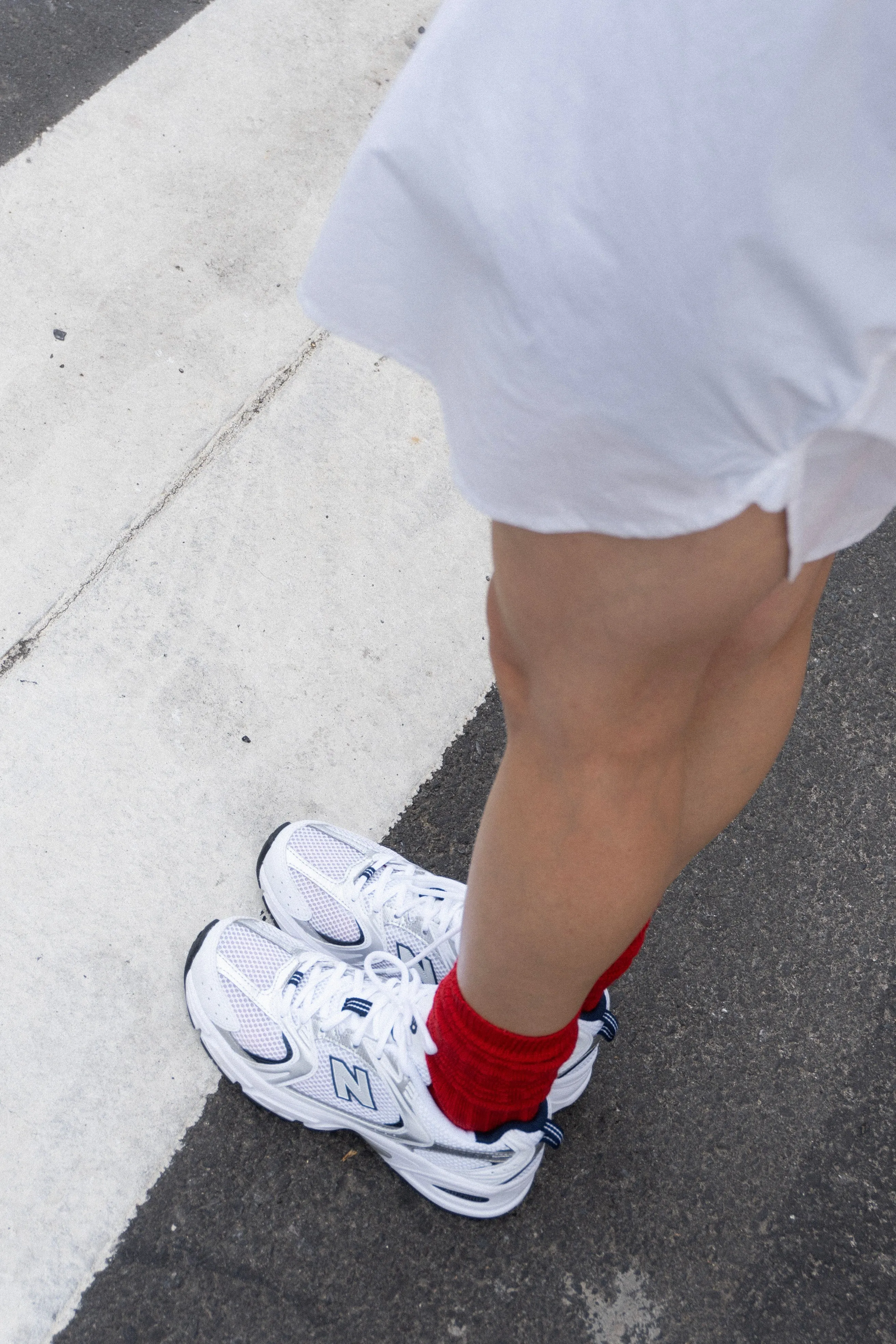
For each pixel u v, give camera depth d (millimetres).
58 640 1654
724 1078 1488
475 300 610
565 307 566
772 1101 1477
